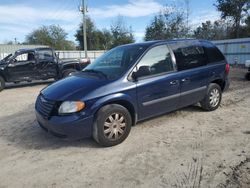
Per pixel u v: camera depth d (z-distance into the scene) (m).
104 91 4.25
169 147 4.29
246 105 6.86
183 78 5.31
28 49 12.13
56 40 67.12
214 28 43.81
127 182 3.32
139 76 4.65
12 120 6.23
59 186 3.30
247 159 3.79
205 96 6.00
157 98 4.91
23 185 3.36
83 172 3.61
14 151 4.38
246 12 38.41
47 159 4.04
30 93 10.47
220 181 3.27
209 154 3.99
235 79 12.76
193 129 5.09
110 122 4.31
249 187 3.13
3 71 11.31
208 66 5.92
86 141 4.64
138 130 5.09
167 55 5.20
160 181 3.32
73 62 13.12
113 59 5.26
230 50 22.80
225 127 5.15
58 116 4.10
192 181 3.29
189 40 5.79
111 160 3.92
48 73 12.53
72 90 4.27
